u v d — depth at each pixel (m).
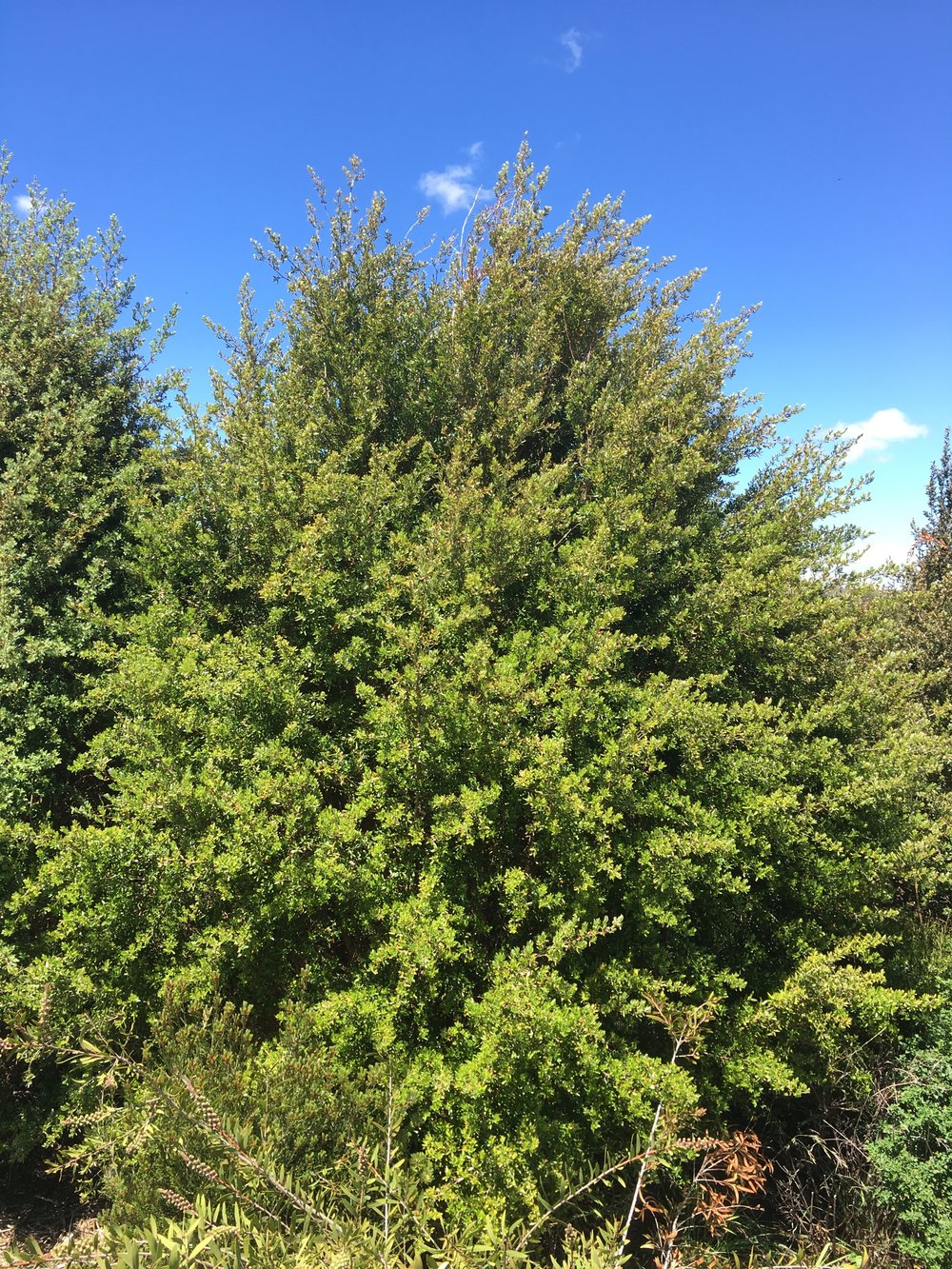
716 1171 3.39
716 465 4.96
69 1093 3.38
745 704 4.42
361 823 3.92
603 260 5.97
